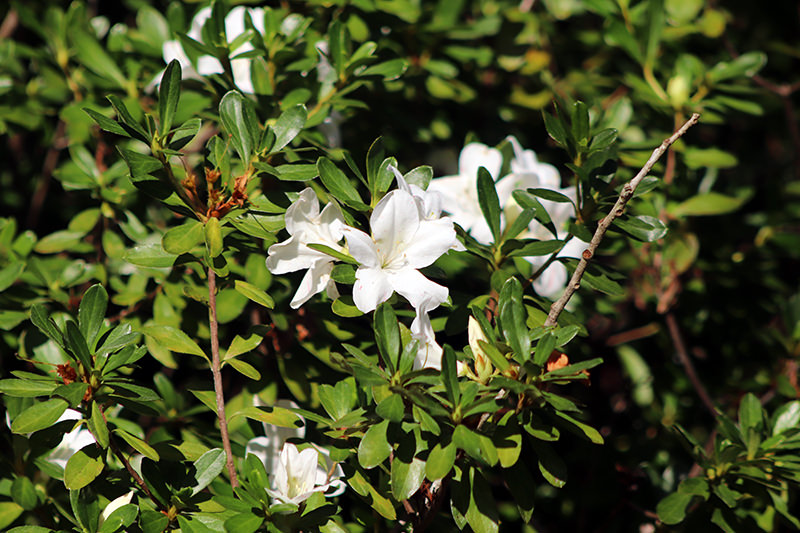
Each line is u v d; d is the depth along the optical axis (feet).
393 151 4.19
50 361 3.73
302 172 3.45
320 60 3.85
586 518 4.17
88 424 3.32
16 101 4.17
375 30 4.10
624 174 4.01
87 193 4.17
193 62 3.77
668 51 4.38
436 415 3.28
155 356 3.72
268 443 3.53
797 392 4.11
